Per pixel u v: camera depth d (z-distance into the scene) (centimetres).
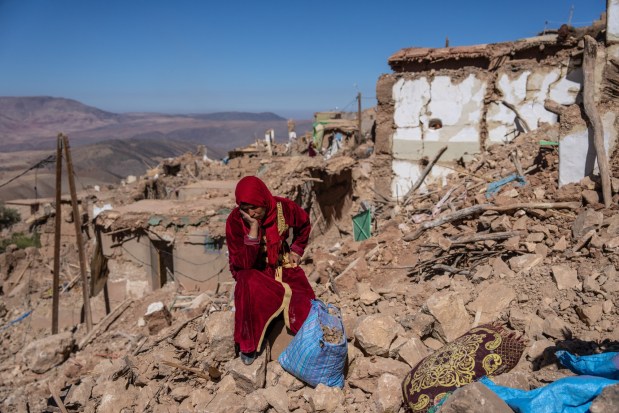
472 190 994
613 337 421
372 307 612
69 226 2978
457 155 1592
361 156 3103
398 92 1636
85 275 1420
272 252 443
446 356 399
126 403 495
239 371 439
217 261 1341
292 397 429
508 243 671
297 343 430
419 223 927
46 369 1045
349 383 440
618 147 714
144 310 1256
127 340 1045
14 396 941
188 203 1488
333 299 667
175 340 552
